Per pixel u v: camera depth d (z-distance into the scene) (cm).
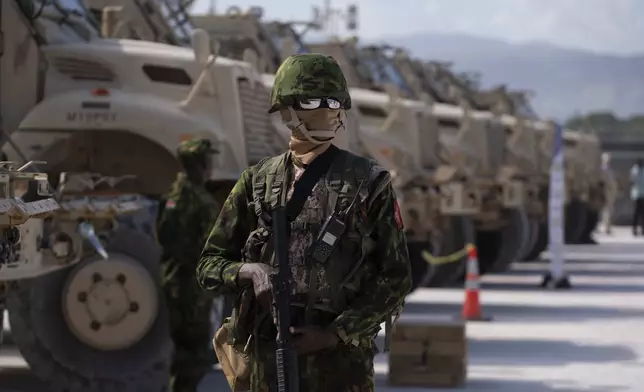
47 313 1062
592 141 3672
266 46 2080
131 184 1207
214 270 541
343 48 2505
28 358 1063
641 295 2194
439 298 2072
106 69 1200
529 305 2002
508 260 2411
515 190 2277
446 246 2098
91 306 1059
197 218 936
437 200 1948
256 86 1296
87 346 1065
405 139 1981
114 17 1398
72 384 1066
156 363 1062
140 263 1059
